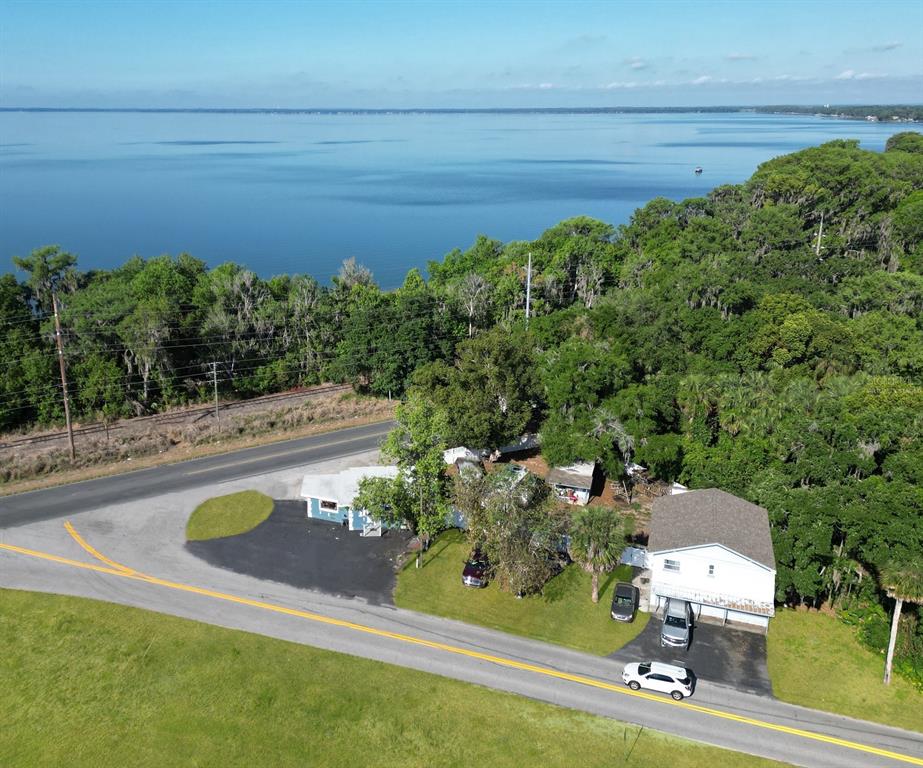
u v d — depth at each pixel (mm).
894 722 38594
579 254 123250
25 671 40781
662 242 124875
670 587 45844
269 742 36375
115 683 39969
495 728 37406
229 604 46625
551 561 49531
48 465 66500
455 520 55719
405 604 47125
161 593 47562
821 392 61375
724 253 108438
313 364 95938
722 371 73875
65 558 51312
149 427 78812
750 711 39000
